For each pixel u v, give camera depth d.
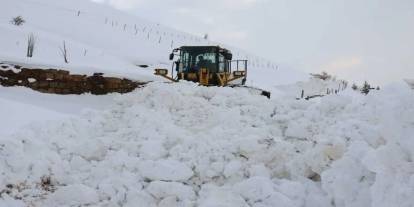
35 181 5.49
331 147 5.29
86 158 6.29
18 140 5.91
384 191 3.79
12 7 52.38
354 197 4.37
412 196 3.51
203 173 5.61
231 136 6.68
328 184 4.69
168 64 39.81
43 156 5.88
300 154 5.96
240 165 5.67
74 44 35.53
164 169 5.45
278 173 5.75
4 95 13.20
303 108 8.27
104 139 6.79
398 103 4.15
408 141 3.85
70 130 7.20
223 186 5.34
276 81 43.50
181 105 8.52
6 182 5.31
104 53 36.47
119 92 15.12
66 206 5.07
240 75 16.42
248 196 4.92
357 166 4.62
